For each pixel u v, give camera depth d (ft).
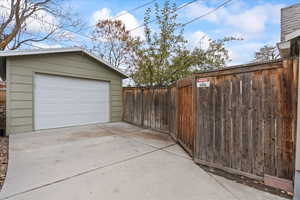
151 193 6.81
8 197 6.43
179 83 14.49
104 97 25.32
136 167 9.41
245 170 8.05
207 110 9.73
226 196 6.60
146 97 22.33
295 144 6.43
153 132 19.31
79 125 22.38
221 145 9.00
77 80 22.13
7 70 16.40
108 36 46.39
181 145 13.74
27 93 17.71
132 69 33.27
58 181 7.72
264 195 6.66
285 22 14.66
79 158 10.66
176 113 15.28
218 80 9.18
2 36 27.48
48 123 19.43
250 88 7.86
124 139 15.81
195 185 7.47
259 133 7.56
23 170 8.83
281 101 6.87
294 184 6.36
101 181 7.76
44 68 18.89
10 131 16.62
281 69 6.85
